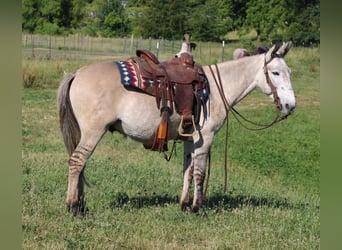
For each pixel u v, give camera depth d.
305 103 26.38
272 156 15.03
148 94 7.64
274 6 57.72
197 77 8.00
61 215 7.57
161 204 8.68
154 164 12.23
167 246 6.75
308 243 7.24
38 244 6.46
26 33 51.50
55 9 55.88
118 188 9.49
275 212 8.70
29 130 15.80
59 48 41.41
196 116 7.98
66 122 7.69
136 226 7.38
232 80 8.48
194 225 7.63
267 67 8.52
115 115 7.57
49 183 9.34
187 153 8.42
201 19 59.62
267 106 25.03
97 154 13.08
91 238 6.77
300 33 53.00
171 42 46.75
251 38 62.53
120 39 50.91
